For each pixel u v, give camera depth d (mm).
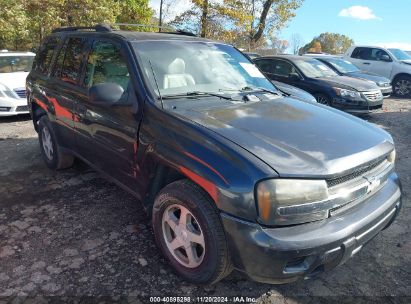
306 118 3027
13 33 16547
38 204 4039
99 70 3691
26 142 6406
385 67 14227
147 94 3057
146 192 3086
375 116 9523
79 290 2727
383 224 2740
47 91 4527
